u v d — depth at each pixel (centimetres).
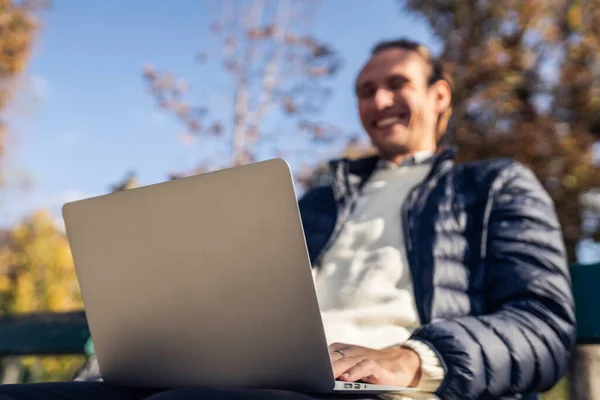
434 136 194
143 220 101
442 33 979
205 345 98
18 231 784
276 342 92
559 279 135
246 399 84
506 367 119
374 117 187
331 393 98
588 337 147
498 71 912
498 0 940
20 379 255
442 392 116
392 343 141
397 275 152
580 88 915
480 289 144
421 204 158
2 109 1019
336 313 150
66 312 221
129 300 105
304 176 984
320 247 172
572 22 907
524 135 881
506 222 148
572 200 849
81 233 109
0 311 729
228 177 92
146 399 84
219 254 94
